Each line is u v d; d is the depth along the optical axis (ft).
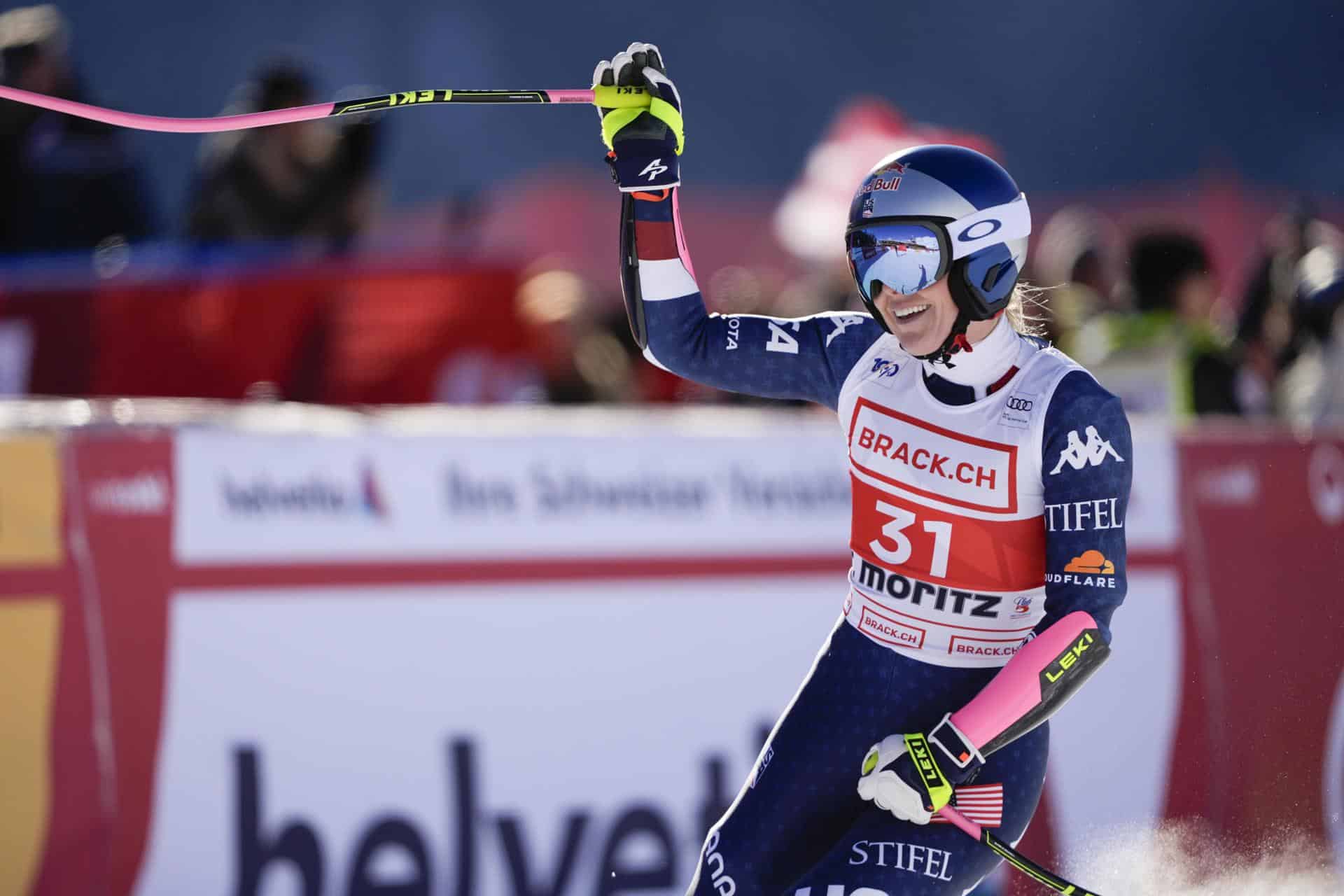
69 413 47.70
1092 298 69.00
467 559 48.93
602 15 174.19
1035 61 185.47
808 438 52.60
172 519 46.78
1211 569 55.57
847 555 52.34
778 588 51.47
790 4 183.93
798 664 51.16
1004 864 50.47
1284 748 54.44
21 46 65.92
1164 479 55.98
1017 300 31.86
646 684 49.73
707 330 32.55
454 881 47.29
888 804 27.76
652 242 32.22
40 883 44.37
